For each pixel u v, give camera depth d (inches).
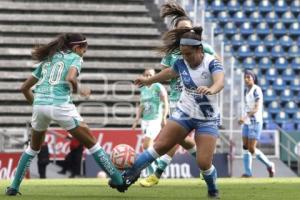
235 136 2760.8
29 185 1658.5
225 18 3476.9
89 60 3068.4
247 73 2301.9
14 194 1203.2
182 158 2566.4
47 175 2507.4
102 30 3159.5
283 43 3496.6
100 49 3112.7
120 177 1120.8
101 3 3257.9
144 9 3262.8
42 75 1149.1
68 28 3137.3
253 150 2352.4
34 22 3132.4
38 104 1131.9
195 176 2568.9
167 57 1376.7
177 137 1096.2
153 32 3198.8
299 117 3329.2
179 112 1092.5
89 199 1100.5
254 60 3442.4
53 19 3147.1
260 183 1807.3
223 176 2642.7
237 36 3462.1
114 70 3058.6
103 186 1585.9
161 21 3257.9
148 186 1541.6
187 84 1077.8
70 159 2512.3
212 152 1097.4
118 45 3132.4
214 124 1095.6
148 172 2107.5
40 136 1173.7
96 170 2522.1
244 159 2373.3
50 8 3174.2
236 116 2903.5
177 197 1163.3
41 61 1163.3
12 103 2913.4
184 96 1090.7
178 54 1151.0
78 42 1141.1
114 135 2596.0
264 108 3334.2
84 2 3238.2
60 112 1119.6
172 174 2551.7
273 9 3545.8
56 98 1123.3
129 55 3110.2
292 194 1284.4
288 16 3558.1
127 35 3174.2
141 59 3120.1
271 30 3511.3
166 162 1531.7
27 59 3046.3
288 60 3469.5
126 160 1112.2
